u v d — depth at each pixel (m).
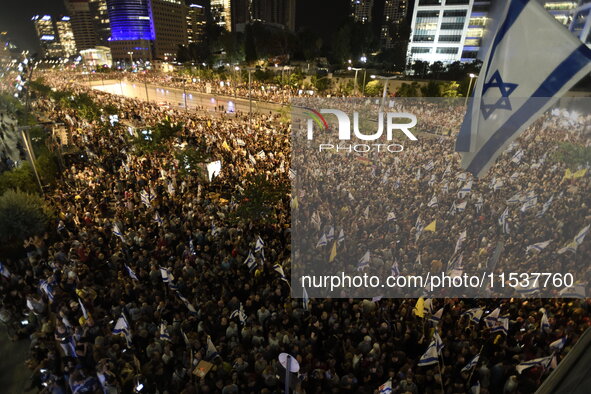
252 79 77.88
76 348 9.70
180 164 23.72
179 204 19.36
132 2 177.12
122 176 22.70
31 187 21.02
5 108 37.38
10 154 26.19
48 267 13.67
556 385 2.19
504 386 9.18
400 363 10.05
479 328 11.46
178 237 16.11
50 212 17.52
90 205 18.66
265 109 55.62
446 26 92.00
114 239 15.61
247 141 30.81
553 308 11.51
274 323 11.28
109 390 8.63
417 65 80.44
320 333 10.91
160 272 12.97
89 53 166.38
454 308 11.60
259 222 16.94
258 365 9.51
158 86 87.00
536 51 5.77
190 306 11.15
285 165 24.17
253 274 13.53
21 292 12.34
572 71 5.50
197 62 116.56
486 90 6.33
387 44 185.00
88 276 12.79
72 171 24.06
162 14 187.88
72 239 15.26
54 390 8.98
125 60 188.00
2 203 16.33
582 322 10.83
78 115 40.91
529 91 5.86
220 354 10.23
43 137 29.94
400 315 11.45
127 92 79.38
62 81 88.50
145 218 17.55
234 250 14.41
